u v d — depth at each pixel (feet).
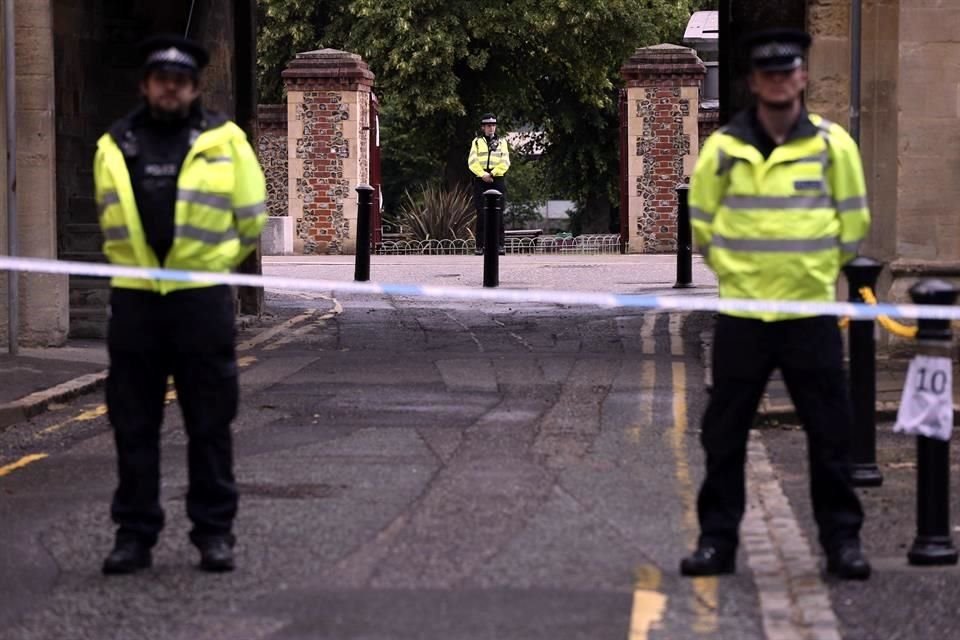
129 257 34.68
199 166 34.42
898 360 65.31
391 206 236.43
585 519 39.75
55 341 72.69
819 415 34.19
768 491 42.91
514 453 48.37
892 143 66.69
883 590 33.55
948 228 66.13
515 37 198.49
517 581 34.06
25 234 71.67
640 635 30.22
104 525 39.52
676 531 38.50
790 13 87.15
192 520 35.47
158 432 35.68
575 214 231.71
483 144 155.02
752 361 34.06
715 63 176.04
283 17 205.05
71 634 30.73
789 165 33.65
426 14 195.93
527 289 103.65
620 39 205.05
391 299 100.22
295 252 164.45
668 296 98.63
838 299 64.90
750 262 33.68
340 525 39.14
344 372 66.39
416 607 32.17
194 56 34.47
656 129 161.27
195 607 32.42
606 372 65.87
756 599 32.73
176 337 34.71
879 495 43.09
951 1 65.21
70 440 52.01
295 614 31.76
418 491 43.01
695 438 50.96
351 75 162.91
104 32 90.43
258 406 57.52
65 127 86.38
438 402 58.18
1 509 41.47
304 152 163.84
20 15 71.05
